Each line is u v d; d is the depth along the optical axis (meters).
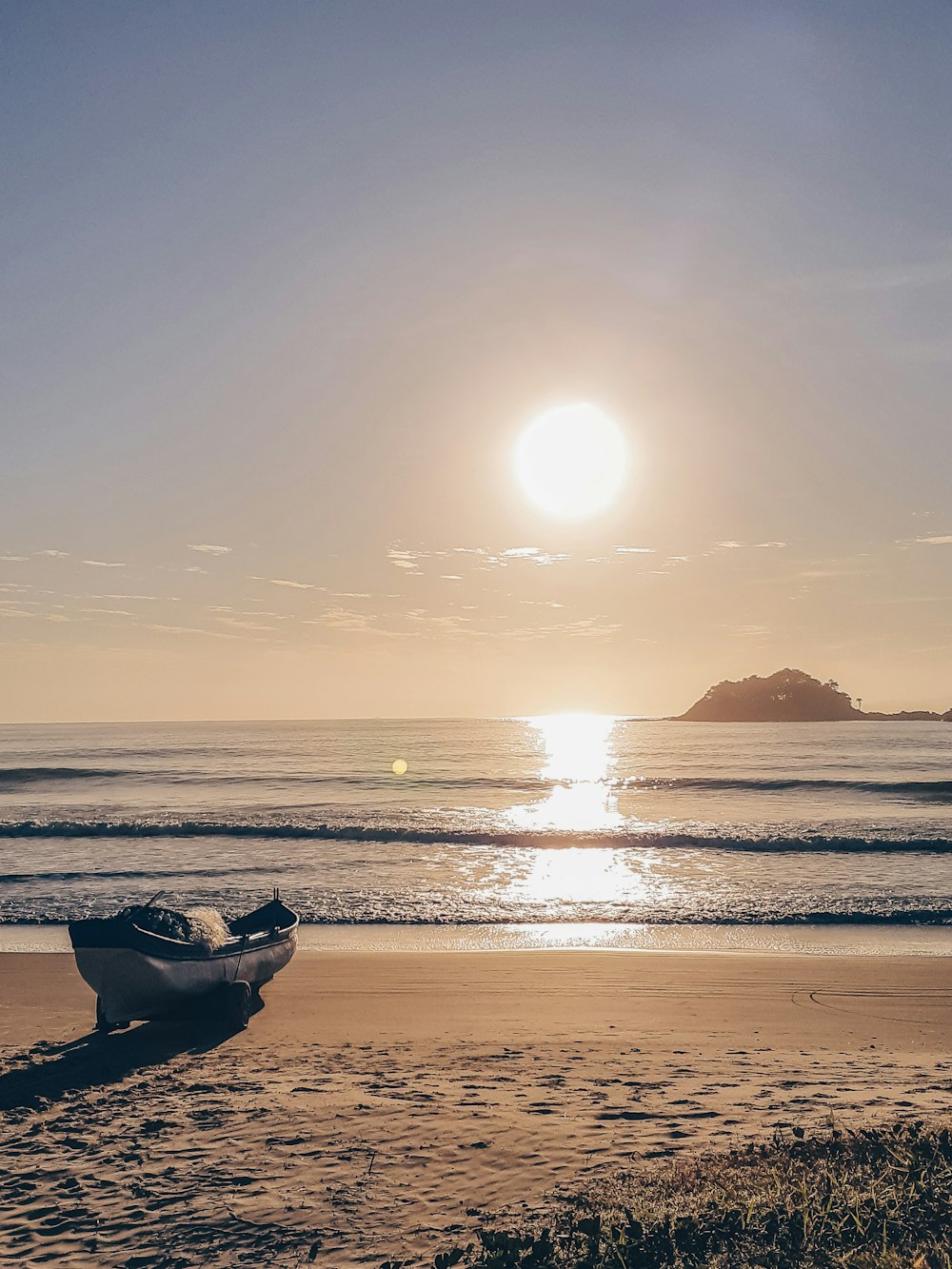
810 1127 7.46
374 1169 7.00
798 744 108.00
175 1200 6.60
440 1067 9.90
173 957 11.44
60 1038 11.39
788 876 25.88
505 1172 6.84
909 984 14.30
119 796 51.78
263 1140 7.66
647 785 55.59
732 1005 13.04
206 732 150.88
